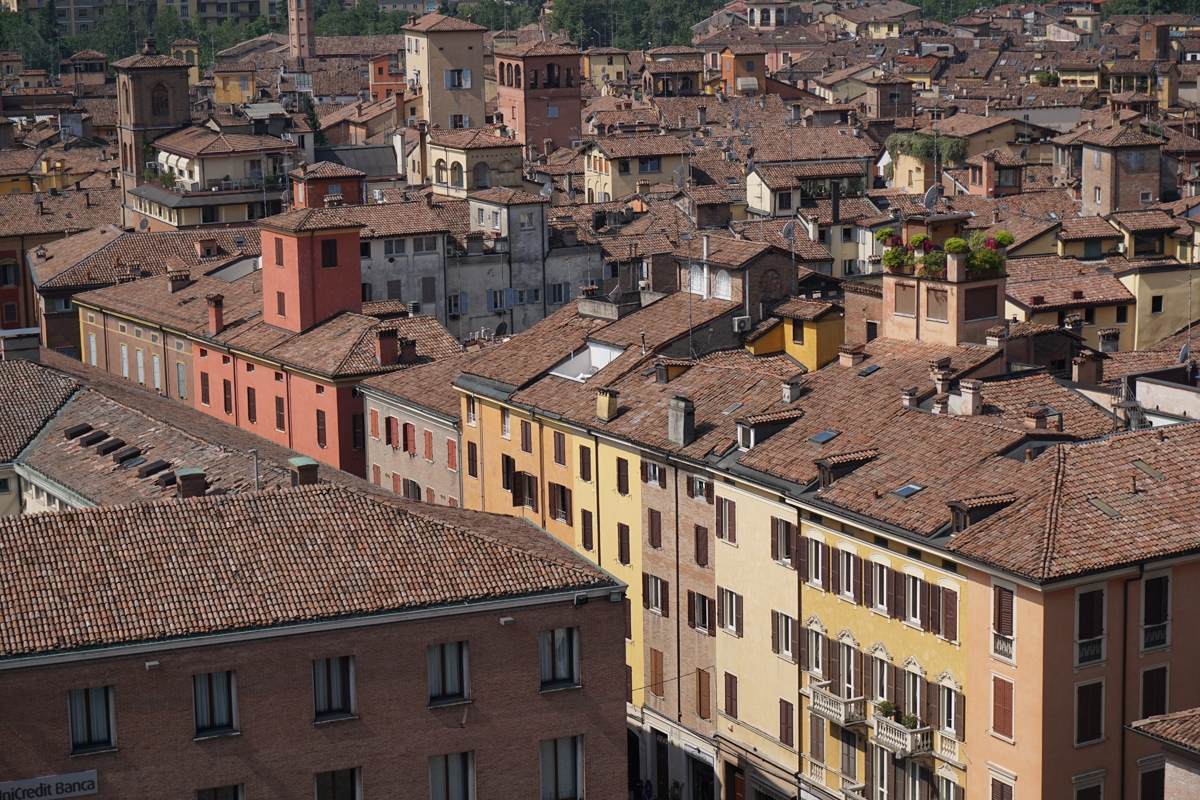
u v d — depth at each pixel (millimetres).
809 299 156000
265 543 97625
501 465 157250
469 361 164250
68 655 89312
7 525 95938
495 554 99875
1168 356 161000
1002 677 107500
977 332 140375
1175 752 86625
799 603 124000
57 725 89875
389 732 96438
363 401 178500
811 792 125375
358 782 96250
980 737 109688
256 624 92688
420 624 96188
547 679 99812
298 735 94688
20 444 135500
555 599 98500
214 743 93000
